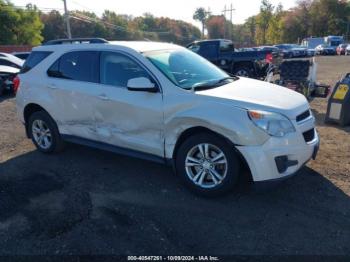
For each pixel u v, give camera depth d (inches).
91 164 205.9
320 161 200.7
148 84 162.1
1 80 466.6
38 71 215.8
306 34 3120.1
